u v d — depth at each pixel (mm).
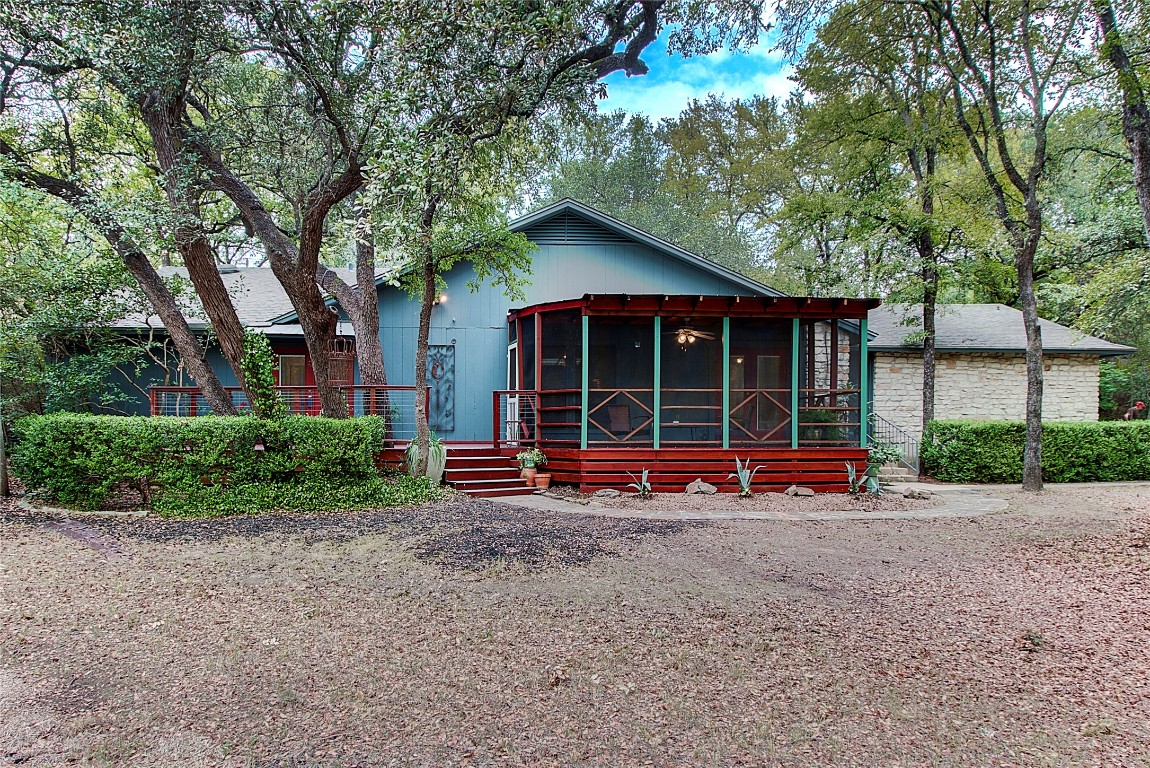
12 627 3863
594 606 4312
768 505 8617
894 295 12820
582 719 2832
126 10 6410
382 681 3191
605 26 7348
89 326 10164
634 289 12648
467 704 2963
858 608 4328
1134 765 2523
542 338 11039
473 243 9445
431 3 5348
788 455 9836
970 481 11852
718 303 9688
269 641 3691
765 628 3928
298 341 12211
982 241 11953
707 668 3355
